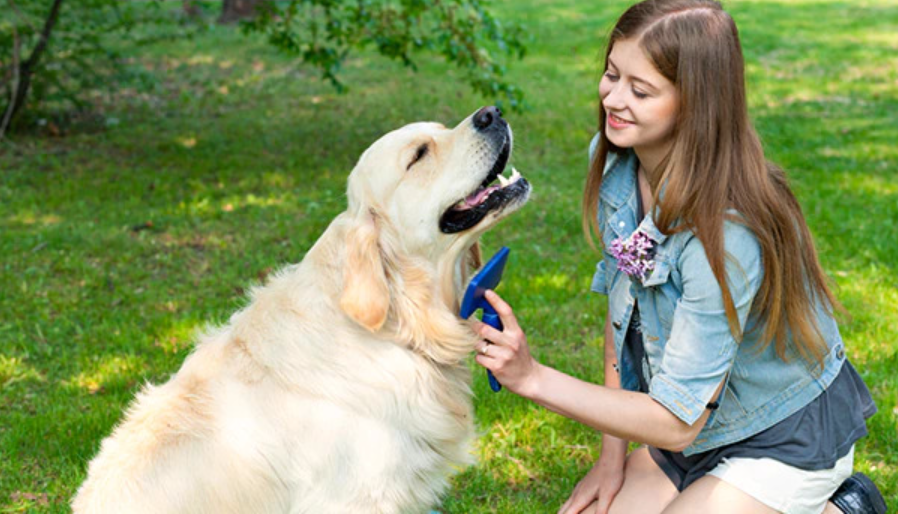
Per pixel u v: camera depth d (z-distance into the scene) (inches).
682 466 125.0
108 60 421.1
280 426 113.7
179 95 476.1
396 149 118.3
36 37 405.4
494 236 268.7
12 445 160.2
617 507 128.0
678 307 107.7
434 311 118.9
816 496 114.9
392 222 117.3
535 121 415.2
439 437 119.4
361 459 114.3
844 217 272.2
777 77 511.2
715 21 102.5
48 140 379.6
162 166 346.6
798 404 113.4
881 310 209.0
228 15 690.8
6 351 199.6
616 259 113.9
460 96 467.8
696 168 103.0
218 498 111.2
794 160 339.3
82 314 218.4
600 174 118.5
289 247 262.4
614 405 107.6
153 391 120.9
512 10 790.5
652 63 102.6
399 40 341.4
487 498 148.3
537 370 109.7
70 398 179.6
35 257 252.8
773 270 104.5
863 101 449.4
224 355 119.7
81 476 151.7
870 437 158.2
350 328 115.9
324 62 346.6
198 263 252.7
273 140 385.1
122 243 264.8
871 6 780.6
